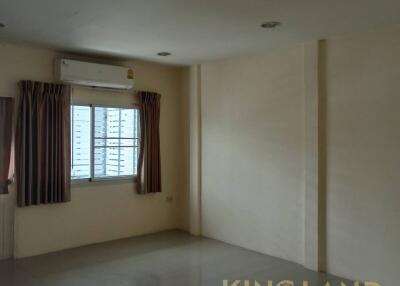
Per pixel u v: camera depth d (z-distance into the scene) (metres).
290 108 4.62
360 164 4.00
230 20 3.61
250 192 5.12
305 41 4.36
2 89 4.52
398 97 3.72
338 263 4.20
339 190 4.18
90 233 5.26
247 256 4.82
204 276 4.12
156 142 5.80
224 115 5.43
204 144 5.73
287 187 4.68
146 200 5.84
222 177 5.49
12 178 4.61
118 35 4.15
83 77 4.90
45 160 4.75
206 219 5.73
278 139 4.77
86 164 5.24
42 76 4.80
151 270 4.29
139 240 5.50
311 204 4.36
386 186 3.81
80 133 5.17
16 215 4.63
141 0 3.12
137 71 5.64
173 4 3.21
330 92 4.23
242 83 5.18
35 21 3.68
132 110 5.68
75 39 4.34
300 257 4.55
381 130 3.84
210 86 5.62
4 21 3.69
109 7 3.28
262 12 3.39
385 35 3.80
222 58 5.29
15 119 4.59
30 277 4.05
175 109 6.12
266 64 4.89
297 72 4.54
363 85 3.97
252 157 5.08
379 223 3.87
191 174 5.89
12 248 4.68
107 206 5.43
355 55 4.02
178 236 5.74
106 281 3.96
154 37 4.23
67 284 3.87
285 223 4.70
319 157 4.29
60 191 4.86
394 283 3.77
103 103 5.32
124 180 5.60
